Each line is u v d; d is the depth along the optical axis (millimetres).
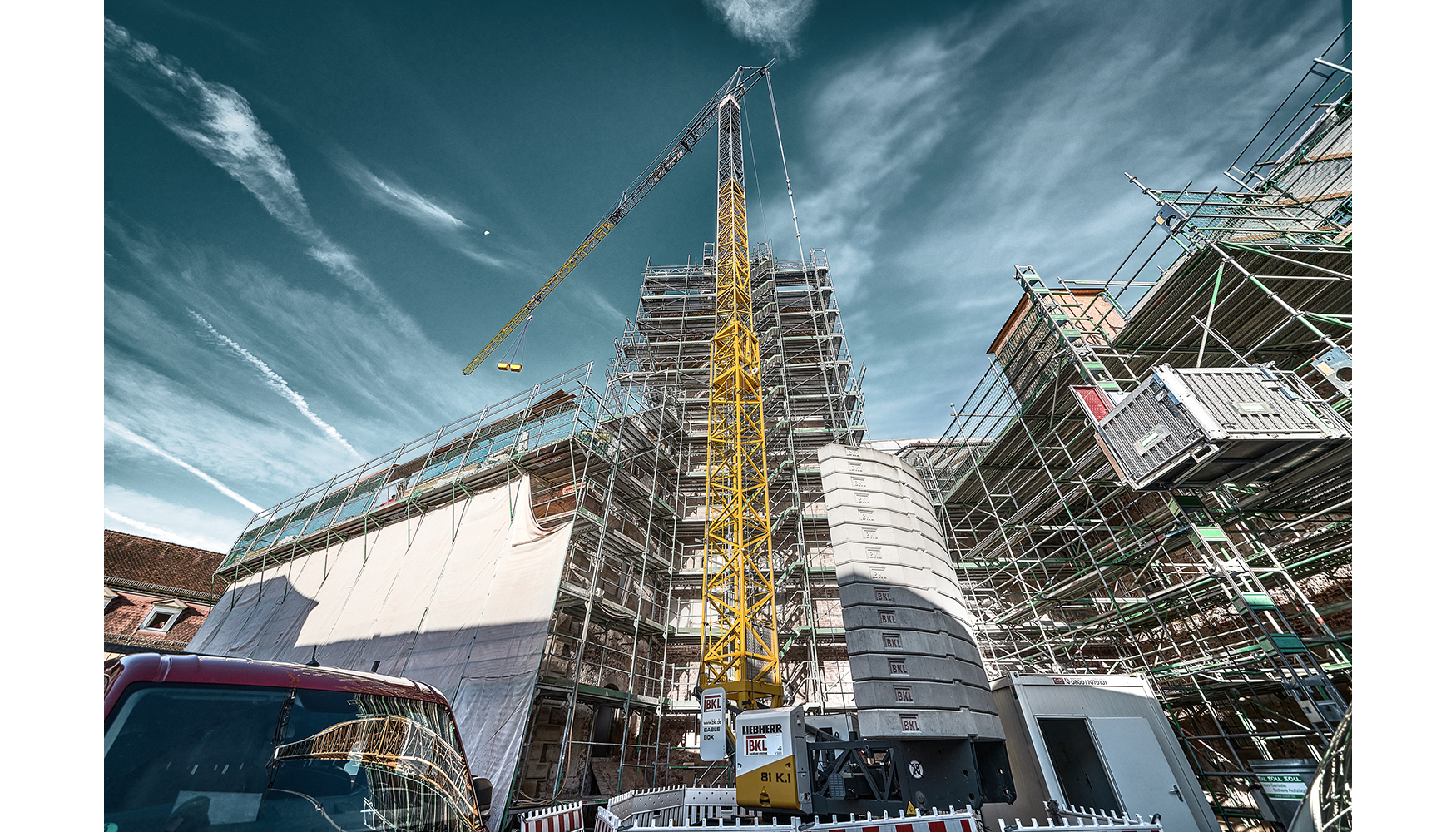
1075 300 20844
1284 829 13617
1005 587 25344
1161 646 19766
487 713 15648
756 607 22297
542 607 17016
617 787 17656
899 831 8492
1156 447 12320
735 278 34500
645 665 22797
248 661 4562
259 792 3916
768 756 10930
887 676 13312
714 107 47031
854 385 31594
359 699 5012
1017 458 23375
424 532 23984
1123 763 13406
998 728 13367
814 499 26859
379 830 4277
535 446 22031
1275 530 15211
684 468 28875
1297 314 12562
